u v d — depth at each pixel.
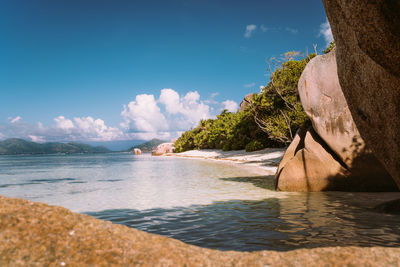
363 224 5.20
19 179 16.25
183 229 5.16
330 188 9.51
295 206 7.10
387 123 4.35
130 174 18.80
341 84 5.16
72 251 1.76
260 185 11.63
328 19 4.61
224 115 61.66
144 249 1.93
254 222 5.53
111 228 2.12
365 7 3.07
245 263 1.91
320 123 9.74
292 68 26.78
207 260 1.93
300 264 1.89
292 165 9.88
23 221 1.91
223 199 8.41
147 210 7.03
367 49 3.38
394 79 3.75
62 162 44.47
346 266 1.85
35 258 1.66
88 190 11.08
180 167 25.23
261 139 36.06
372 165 8.98
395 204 6.29
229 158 33.16
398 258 1.94
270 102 28.45
